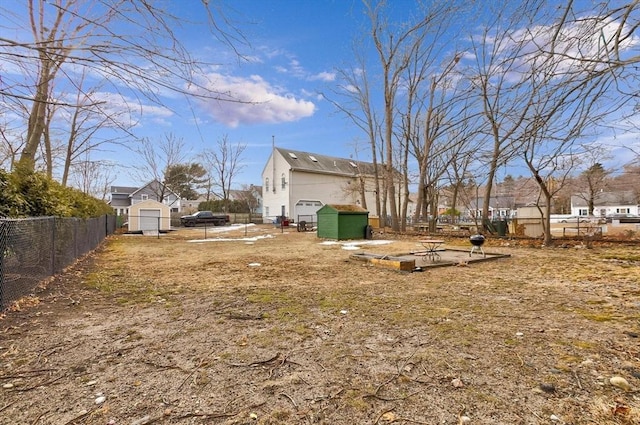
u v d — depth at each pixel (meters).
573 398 1.96
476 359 2.52
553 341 2.86
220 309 3.99
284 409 1.88
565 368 2.35
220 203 41.09
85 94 3.17
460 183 20.38
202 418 1.80
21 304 4.12
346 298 4.50
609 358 2.50
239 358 2.57
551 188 12.36
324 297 4.57
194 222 30.56
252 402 1.96
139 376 2.28
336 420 1.78
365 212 15.86
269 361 2.52
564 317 3.55
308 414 1.83
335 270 6.88
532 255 8.70
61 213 6.94
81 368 2.40
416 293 4.77
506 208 32.19
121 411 1.86
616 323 3.31
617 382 2.12
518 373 2.28
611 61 2.56
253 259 8.71
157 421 1.77
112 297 4.61
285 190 32.28
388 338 2.98
